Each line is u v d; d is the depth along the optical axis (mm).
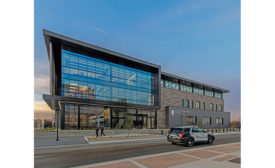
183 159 8625
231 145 14250
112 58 37625
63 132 24141
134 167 7234
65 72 30562
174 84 53281
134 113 40281
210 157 9086
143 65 42531
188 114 51938
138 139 19828
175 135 14055
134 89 40719
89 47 32469
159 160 8445
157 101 44344
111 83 36656
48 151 11891
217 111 63188
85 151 11633
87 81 33031
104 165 7652
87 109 33062
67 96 29750
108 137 22125
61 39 29516
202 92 63250
